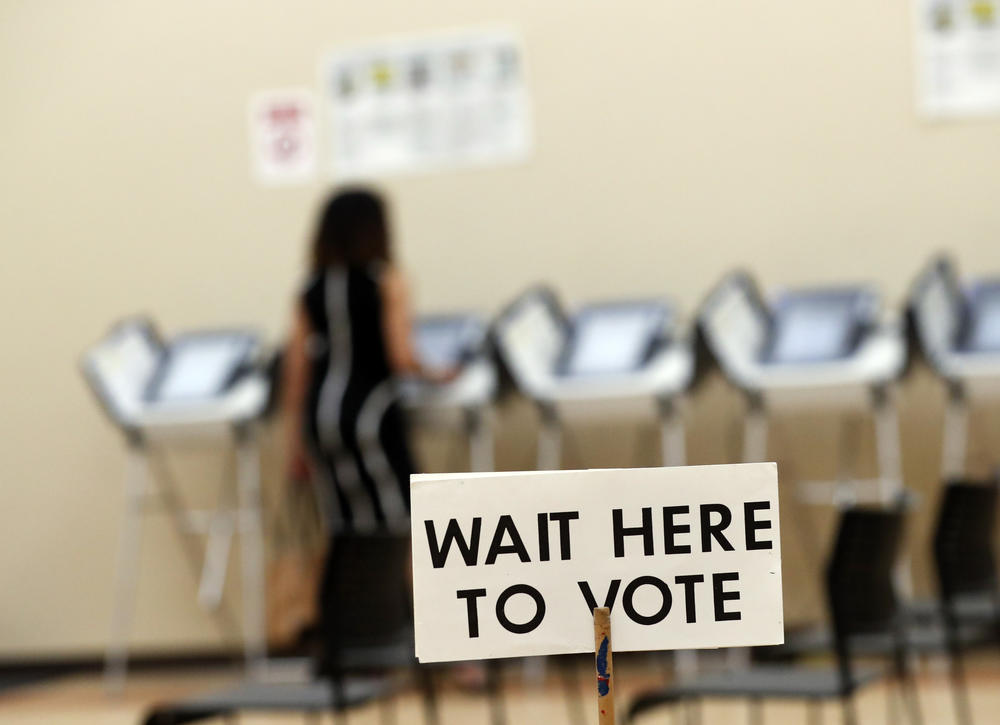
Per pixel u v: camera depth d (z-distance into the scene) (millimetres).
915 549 7148
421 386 6895
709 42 7445
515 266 7645
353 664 3590
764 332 6660
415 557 1856
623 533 1882
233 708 3398
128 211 8062
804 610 7219
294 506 7773
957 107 7180
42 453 8133
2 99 8164
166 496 7949
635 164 7527
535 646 1859
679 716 5809
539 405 6660
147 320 7641
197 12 7984
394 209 7758
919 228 7227
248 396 7117
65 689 7531
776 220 7375
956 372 6367
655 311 6910
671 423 6812
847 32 7301
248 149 7930
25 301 8156
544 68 7613
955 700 5887
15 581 8133
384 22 7785
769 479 1900
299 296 6711
